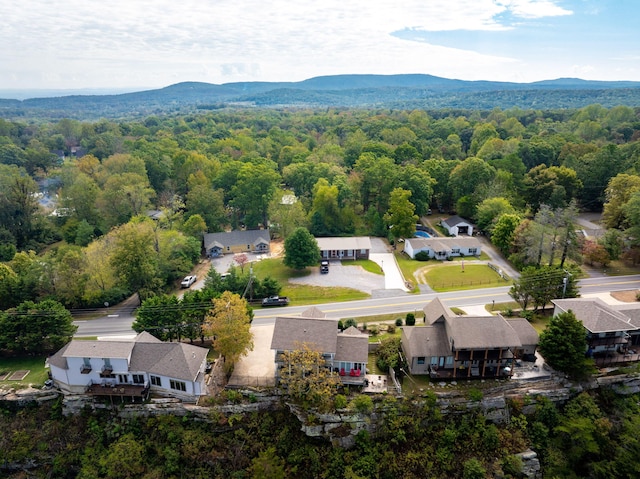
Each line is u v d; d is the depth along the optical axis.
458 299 71.44
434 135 195.75
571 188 110.06
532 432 48.06
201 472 45.88
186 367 49.41
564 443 47.38
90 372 50.28
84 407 50.28
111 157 132.62
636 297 67.88
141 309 59.97
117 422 49.31
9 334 57.31
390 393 49.31
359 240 95.38
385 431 47.28
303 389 48.50
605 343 53.19
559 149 137.62
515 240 85.38
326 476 45.41
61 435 49.28
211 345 60.59
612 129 178.38
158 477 45.47
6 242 95.06
